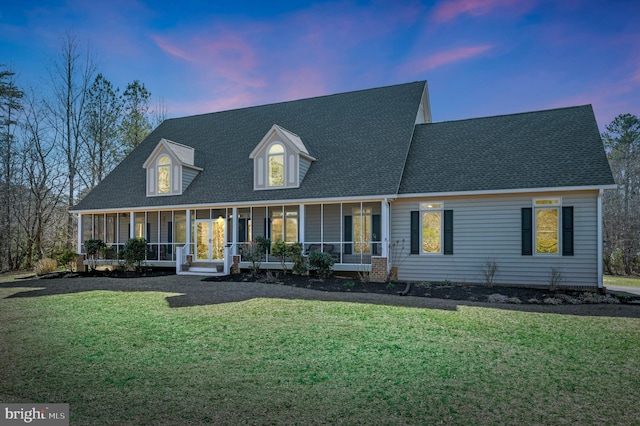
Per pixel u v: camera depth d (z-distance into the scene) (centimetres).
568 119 1631
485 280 1441
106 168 3225
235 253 1778
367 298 1158
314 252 1532
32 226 2722
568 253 1346
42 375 582
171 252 2112
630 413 455
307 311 984
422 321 884
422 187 1518
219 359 648
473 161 1566
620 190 3125
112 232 2394
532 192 1377
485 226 1454
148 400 492
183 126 2478
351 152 1781
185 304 1092
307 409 464
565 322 878
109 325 874
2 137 2673
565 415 450
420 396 502
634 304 1094
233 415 449
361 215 1577
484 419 440
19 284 1559
